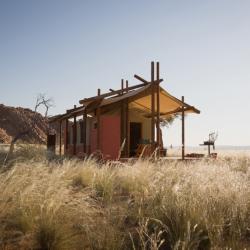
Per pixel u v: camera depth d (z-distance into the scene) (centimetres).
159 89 1717
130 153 2158
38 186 606
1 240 441
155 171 849
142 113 2198
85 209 536
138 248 439
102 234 452
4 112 8344
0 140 6819
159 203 571
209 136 2220
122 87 2164
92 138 1836
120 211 561
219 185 639
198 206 532
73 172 895
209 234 457
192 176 723
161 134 2314
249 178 833
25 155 1256
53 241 442
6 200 522
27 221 486
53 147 2434
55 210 494
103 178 796
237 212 540
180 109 1922
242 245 466
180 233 458
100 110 1747
